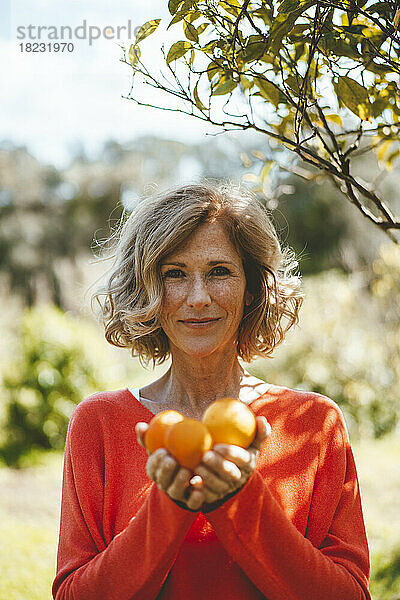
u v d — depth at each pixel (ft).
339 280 34.27
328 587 4.61
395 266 29.19
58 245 57.62
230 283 5.23
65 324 28.68
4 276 56.49
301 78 5.58
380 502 19.39
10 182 57.82
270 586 4.52
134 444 5.36
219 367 5.53
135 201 6.59
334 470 5.33
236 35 5.27
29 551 15.60
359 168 40.01
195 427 3.86
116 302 5.71
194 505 3.99
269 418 5.45
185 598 4.84
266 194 7.41
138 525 4.46
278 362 28.73
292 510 5.15
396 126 6.02
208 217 5.24
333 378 28.48
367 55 5.25
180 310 5.20
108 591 4.55
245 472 4.01
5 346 30.40
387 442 27.50
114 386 29.07
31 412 26.81
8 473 24.39
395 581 13.37
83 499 5.23
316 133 5.69
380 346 29.40
